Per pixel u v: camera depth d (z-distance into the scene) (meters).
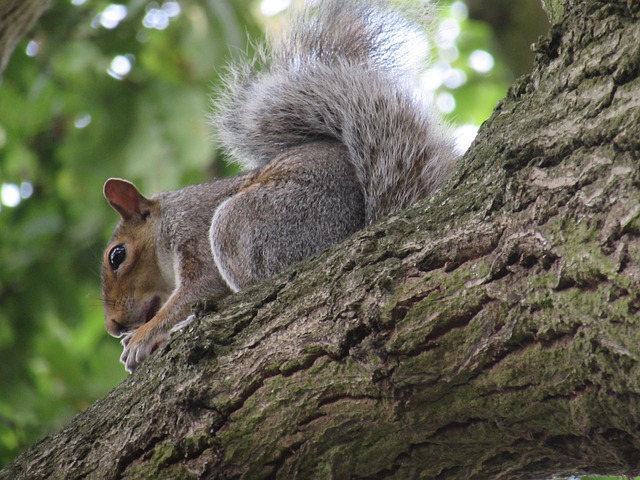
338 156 8.70
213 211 9.34
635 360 3.92
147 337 8.62
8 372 13.65
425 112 8.65
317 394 5.13
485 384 4.57
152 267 9.70
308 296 5.30
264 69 10.42
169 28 14.94
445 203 4.93
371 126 8.58
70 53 14.96
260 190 8.48
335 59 9.84
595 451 4.49
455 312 4.59
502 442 4.78
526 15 11.86
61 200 15.73
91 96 14.97
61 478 5.96
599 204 4.11
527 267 4.39
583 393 4.25
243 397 5.38
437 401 4.78
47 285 14.48
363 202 8.48
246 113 10.17
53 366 14.14
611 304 4.00
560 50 4.70
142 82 14.91
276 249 8.31
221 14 14.40
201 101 14.62
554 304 4.23
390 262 4.93
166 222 9.49
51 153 16.11
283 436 5.26
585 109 4.36
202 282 9.06
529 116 4.69
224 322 5.64
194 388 5.51
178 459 5.54
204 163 14.55
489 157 4.82
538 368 4.36
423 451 5.00
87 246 14.77
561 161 4.38
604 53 4.39
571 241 4.18
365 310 4.92
